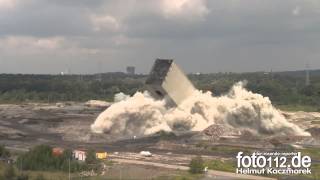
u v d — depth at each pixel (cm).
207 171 12319
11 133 19850
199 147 16550
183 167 12862
